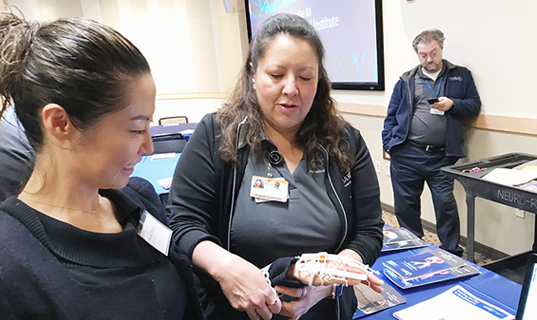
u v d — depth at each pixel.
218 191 0.98
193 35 5.89
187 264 0.71
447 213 2.67
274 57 0.90
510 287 1.14
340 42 3.75
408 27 3.01
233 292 0.80
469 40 2.56
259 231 0.93
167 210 0.99
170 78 6.16
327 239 0.96
